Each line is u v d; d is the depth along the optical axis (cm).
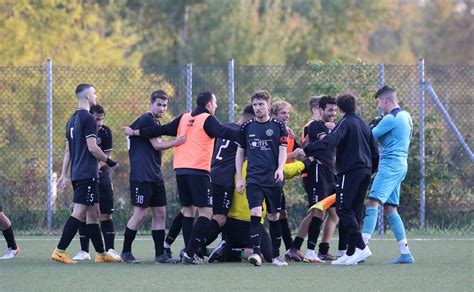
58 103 4181
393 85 4156
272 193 2794
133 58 8031
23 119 4153
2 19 7012
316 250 3378
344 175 2836
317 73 4200
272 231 2883
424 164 4091
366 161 2841
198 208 2877
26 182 4084
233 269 2700
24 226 4053
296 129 4131
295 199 4062
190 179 2853
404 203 4094
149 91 4200
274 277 2511
